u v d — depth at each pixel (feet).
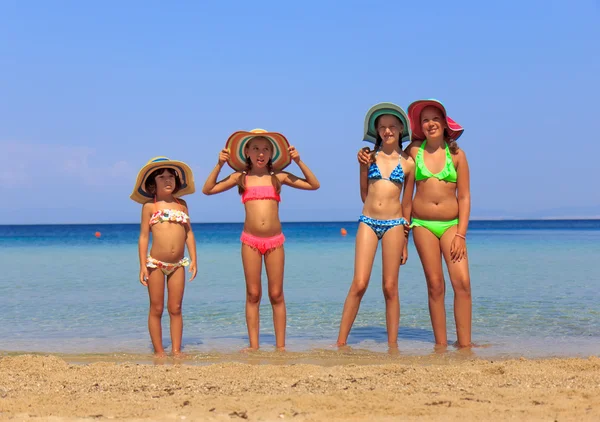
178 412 14.90
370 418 14.38
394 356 23.73
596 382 17.87
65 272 59.72
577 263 65.51
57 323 32.01
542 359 22.36
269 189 26.40
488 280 49.03
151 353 24.91
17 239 170.19
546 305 36.22
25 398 16.44
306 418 14.42
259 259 26.02
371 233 26.99
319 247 105.81
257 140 26.48
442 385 17.57
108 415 14.75
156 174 26.35
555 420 14.06
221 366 20.27
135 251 99.50
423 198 26.84
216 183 26.61
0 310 36.11
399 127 27.02
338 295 41.81
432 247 26.63
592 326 29.94
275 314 26.14
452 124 27.50
